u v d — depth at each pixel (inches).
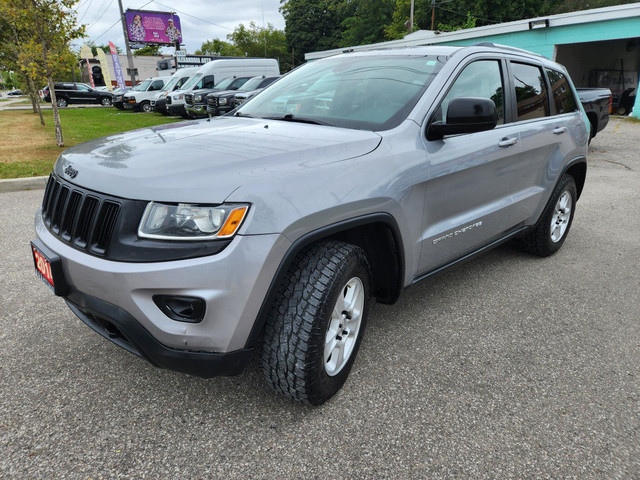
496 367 106.7
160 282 71.2
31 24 412.2
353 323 95.0
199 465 77.0
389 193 93.0
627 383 102.3
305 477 75.1
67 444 80.7
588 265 170.9
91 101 1280.8
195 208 71.8
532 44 804.6
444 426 87.4
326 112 116.0
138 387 96.3
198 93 682.8
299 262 83.2
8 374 99.3
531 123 146.3
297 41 2669.8
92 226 77.5
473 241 127.6
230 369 77.5
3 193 263.4
